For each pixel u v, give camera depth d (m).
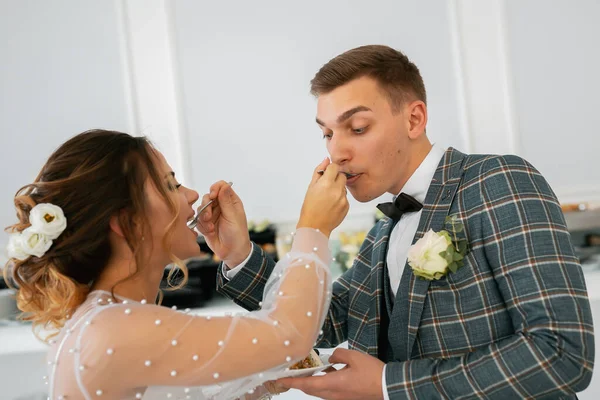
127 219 1.18
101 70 3.18
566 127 3.14
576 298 1.10
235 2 3.18
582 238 3.16
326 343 1.54
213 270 3.09
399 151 1.33
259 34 3.18
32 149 3.19
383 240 1.43
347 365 1.23
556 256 1.13
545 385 1.07
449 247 1.20
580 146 3.14
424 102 1.39
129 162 1.19
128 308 1.09
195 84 3.20
